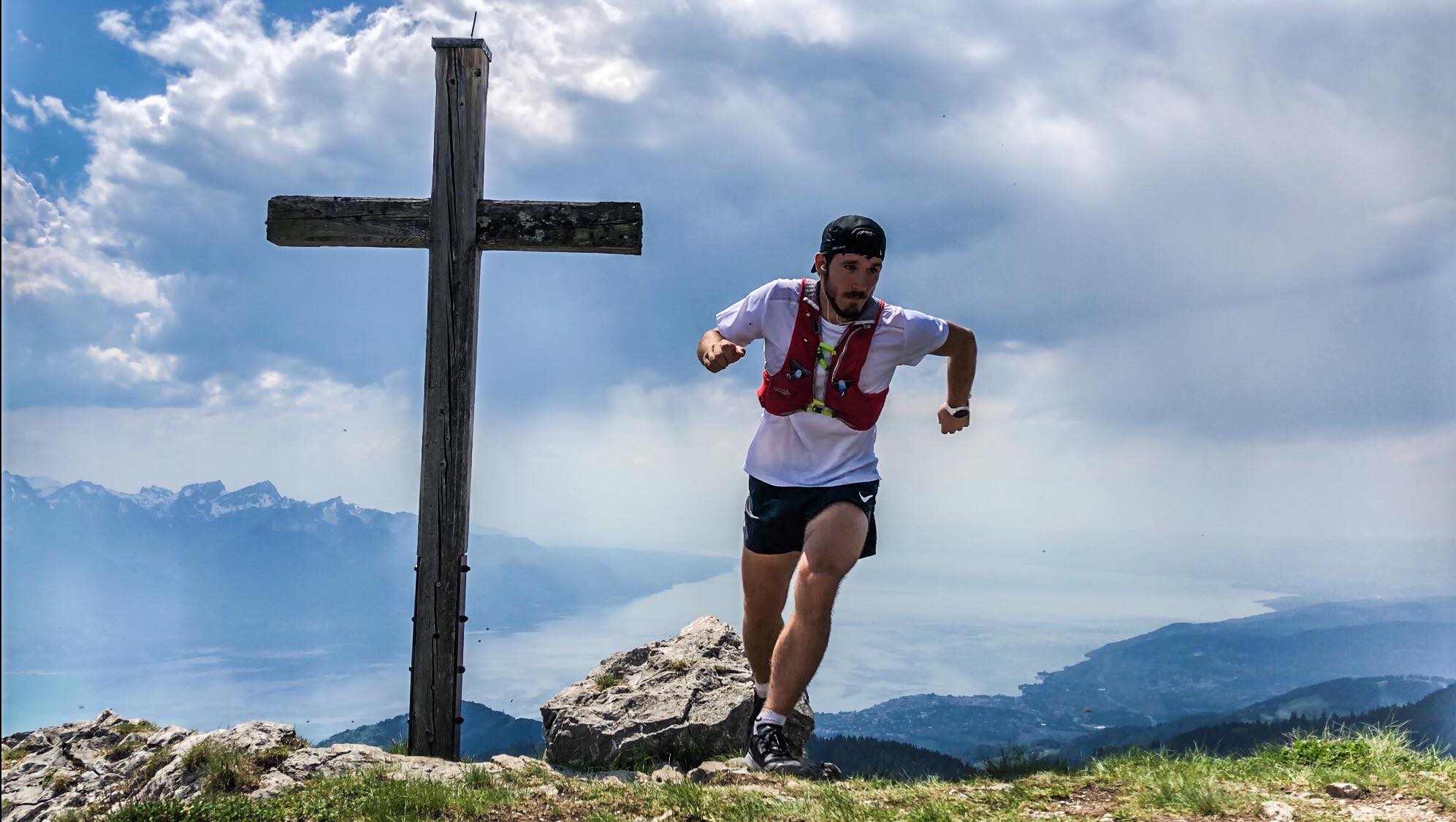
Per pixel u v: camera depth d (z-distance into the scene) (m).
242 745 6.27
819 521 5.20
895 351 5.23
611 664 8.82
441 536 7.80
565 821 4.30
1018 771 5.03
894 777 5.20
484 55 8.25
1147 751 5.03
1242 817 3.79
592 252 8.20
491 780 5.40
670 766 6.81
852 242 4.98
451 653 7.70
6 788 7.01
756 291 5.37
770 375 5.36
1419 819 3.63
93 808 6.29
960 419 5.82
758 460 5.55
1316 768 4.50
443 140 8.18
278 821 4.63
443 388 7.97
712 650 8.81
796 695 5.10
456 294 8.06
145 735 7.78
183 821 4.57
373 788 5.05
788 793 4.58
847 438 5.33
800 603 5.06
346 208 8.23
